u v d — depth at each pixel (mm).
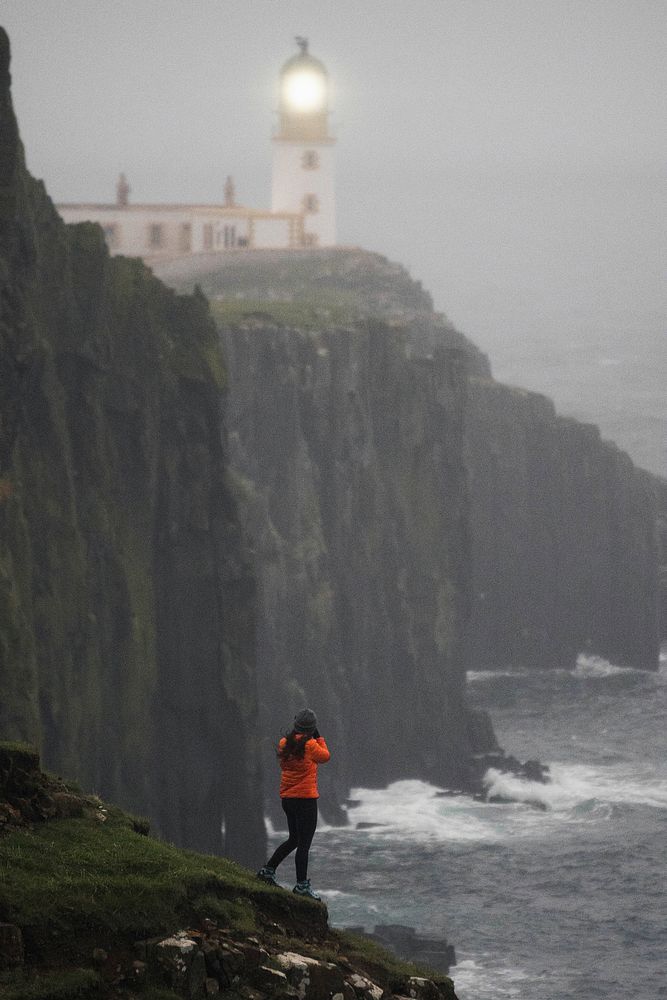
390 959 102500
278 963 92938
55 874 95625
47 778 111500
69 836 102812
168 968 90125
